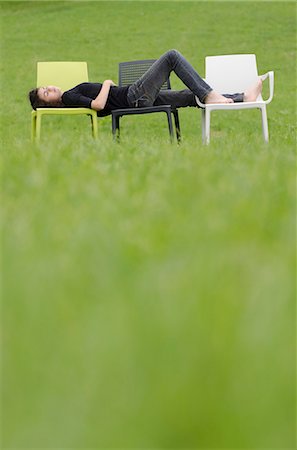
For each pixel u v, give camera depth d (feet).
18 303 7.14
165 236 11.68
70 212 15.16
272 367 4.97
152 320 5.81
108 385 4.91
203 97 46.01
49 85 50.42
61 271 8.89
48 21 160.15
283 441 4.40
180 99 48.08
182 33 148.25
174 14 160.15
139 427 4.42
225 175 22.03
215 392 4.64
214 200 16.57
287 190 18.52
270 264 9.11
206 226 12.47
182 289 6.89
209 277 7.48
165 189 18.71
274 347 5.25
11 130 95.04
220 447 4.30
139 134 92.22
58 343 5.80
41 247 11.26
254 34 146.00
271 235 11.96
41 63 50.88
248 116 101.04
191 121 99.86
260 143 40.09
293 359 5.29
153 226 12.60
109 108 47.96
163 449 4.29
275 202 16.51
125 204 16.21
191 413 4.46
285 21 152.05
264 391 4.68
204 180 20.62
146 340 5.33
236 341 5.20
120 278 8.30
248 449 4.31
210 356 4.95
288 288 7.30
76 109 47.47
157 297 6.65
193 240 11.40
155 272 8.31
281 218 13.94
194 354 4.97
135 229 12.50
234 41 142.92
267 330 5.47
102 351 5.33
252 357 5.05
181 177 21.53
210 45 141.49
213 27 150.61
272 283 7.38
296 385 4.95
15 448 4.38
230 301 6.17
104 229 12.66
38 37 149.89
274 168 24.54
